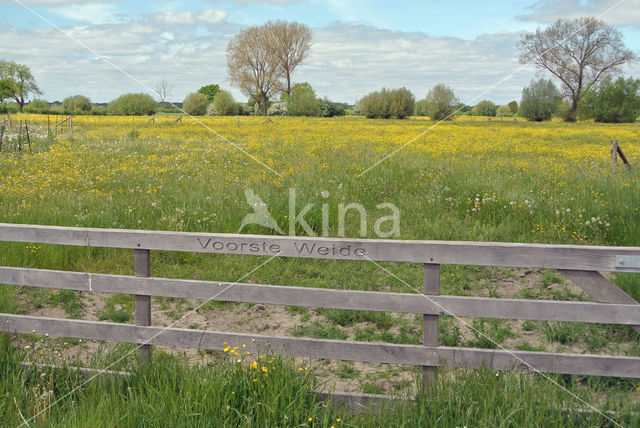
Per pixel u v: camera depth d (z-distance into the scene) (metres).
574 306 3.06
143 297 3.57
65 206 7.74
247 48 54.00
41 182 10.06
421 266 6.27
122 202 8.21
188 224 7.36
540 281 5.86
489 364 3.22
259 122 40.38
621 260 3.01
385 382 3.83
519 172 11.05
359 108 53.44
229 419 3.02
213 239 3.42
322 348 3.35
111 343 4.38
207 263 6.29
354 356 3.31
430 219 7.89
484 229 7.29
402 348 3.26
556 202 8.08
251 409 3.06
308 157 14.42
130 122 35.75
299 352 3.38
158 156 15.31
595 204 7.83
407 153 15.68
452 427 2.94
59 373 3.55
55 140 18.34
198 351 4.08
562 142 20.47
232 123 38.19
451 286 5.73
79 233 3.58
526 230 7.34
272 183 9.76
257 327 4.80
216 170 11.91
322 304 3.30
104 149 16.55
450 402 3.05
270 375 3.22
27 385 3.49
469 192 8.86
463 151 16.86
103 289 3.58
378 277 5.92
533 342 4.48
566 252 3.05
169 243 3.47
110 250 6.45
